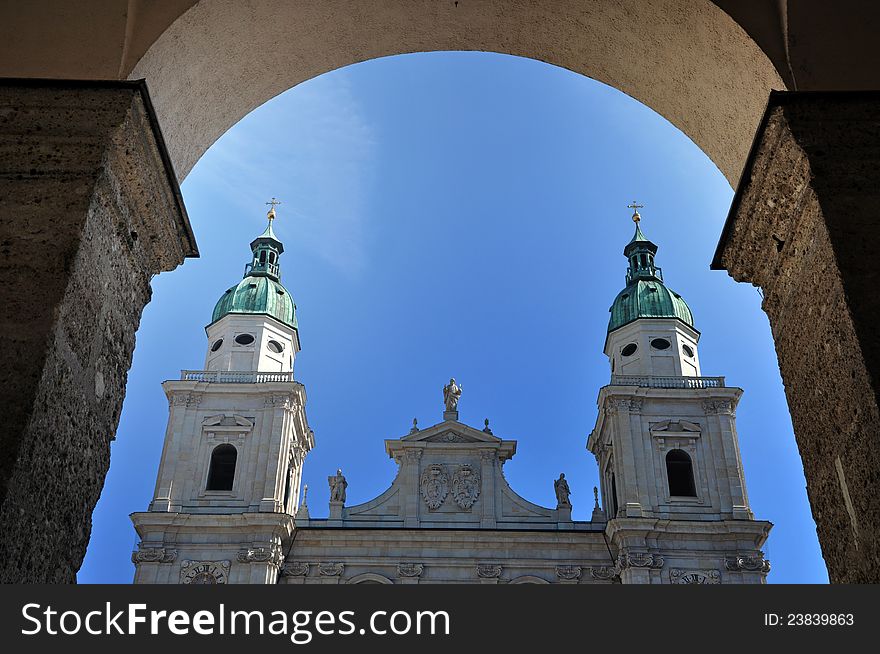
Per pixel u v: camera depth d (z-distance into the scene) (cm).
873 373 593
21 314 597
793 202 692
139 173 692
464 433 5662
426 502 5459
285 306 6325
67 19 727
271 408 5494
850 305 618
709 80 809
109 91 676
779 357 745
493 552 5262
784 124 681
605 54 880
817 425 674
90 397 649
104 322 672
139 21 735
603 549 5253
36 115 671
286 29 831
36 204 641
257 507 5141
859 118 682
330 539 5253
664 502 5250
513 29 890
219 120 873
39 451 573
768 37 736
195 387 5516
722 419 5488
